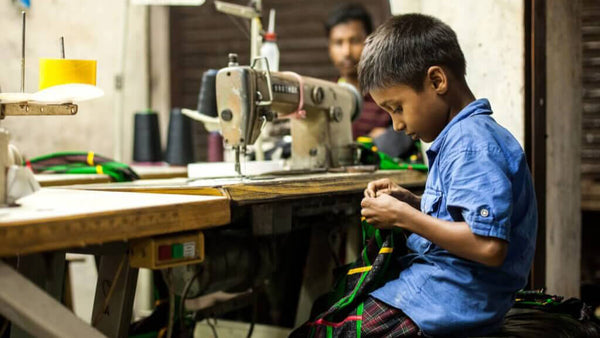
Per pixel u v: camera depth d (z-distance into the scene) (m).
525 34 2.51
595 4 4.30
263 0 5.48
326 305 1.81
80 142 4.33
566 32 2.76
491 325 1.58
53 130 4.10
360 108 2.67
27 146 3.90
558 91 2.71
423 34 1.67
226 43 5.51
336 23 3.93
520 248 1.56
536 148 2.52
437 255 1.60
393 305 1.59
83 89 1.56
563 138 2.77
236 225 1.99
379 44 1.71
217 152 3.50
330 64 5.36
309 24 5.38
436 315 1.53
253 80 2.04
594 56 4.33
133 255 1.45
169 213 1.41
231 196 1.65
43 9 3.84
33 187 1.40
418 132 1.70
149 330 2.28
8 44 3.52
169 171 2.97
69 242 1.21
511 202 1.43
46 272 1.62
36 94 1.54
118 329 1.58
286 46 5.44
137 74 5.20
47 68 1.55
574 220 2.92
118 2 4.54
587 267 4.38
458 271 1.55
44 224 1.17
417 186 2.46
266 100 2.08
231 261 1.97
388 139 3.01
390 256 1.67
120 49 4.60
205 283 1.91
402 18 1.74
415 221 1.51
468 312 1.53
